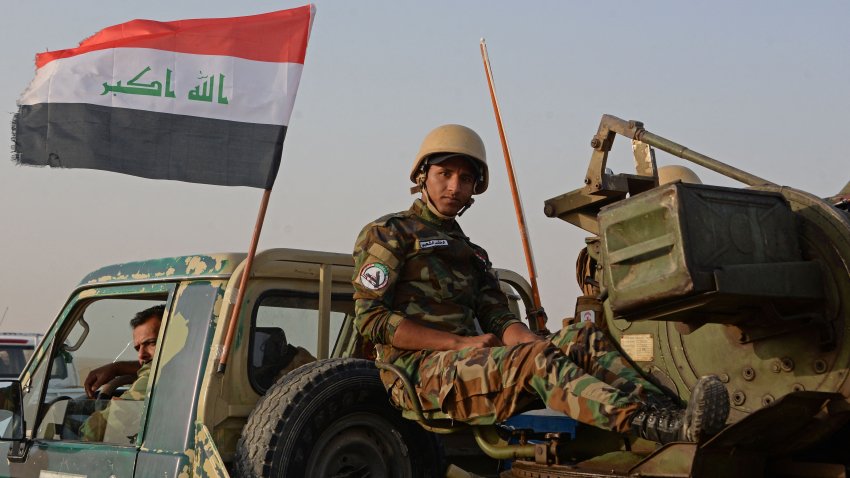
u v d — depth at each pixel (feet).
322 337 14.32
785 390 9.91
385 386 12.26
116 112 15.84
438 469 13.52
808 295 9.45
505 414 10.75
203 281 13.60
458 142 12.70
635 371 10.73
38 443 15.12
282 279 13.98
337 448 12.67
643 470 9.49
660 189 9.05
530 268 15.25
